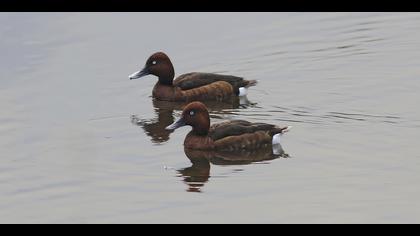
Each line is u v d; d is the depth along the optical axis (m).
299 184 16.72
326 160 18.00
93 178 17.55
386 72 24.55
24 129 20.97
